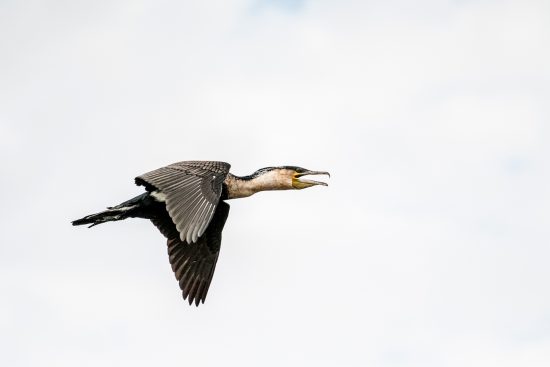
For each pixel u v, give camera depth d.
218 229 19.61
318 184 20.30
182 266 19.22
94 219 18.83
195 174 17.11
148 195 18.62
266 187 20.20
